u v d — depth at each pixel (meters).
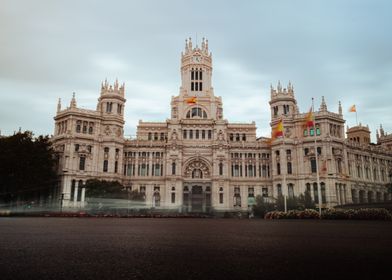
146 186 140.12
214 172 138.50
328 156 129.62
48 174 118.69
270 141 143.38
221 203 136.12
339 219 72.06
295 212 79.62
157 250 14.65
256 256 13.00
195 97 146.12
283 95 143.88
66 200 122.94
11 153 105.06
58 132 136.75
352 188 137.50
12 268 10.07
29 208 114.00
